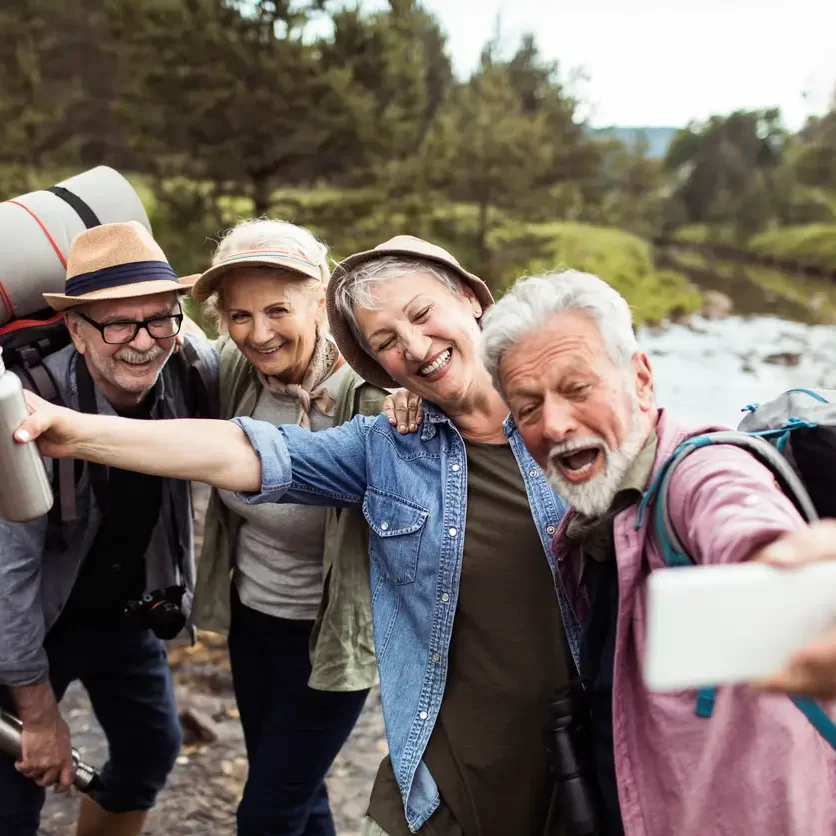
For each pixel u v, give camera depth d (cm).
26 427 148
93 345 195
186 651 390
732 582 78
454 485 163
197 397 219
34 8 1892
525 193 1922
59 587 211
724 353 1858
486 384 167
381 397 201
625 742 132
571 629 158
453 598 160
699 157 4797
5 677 201
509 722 159
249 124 1101
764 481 116
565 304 129
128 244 195
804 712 113
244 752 328
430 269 166
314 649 211
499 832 159
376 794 170
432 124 1805
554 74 2989
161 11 1105
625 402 129
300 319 200
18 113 1579
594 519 138
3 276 199
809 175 4359
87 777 229
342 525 203
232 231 205
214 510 224
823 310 2859
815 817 124
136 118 1129
